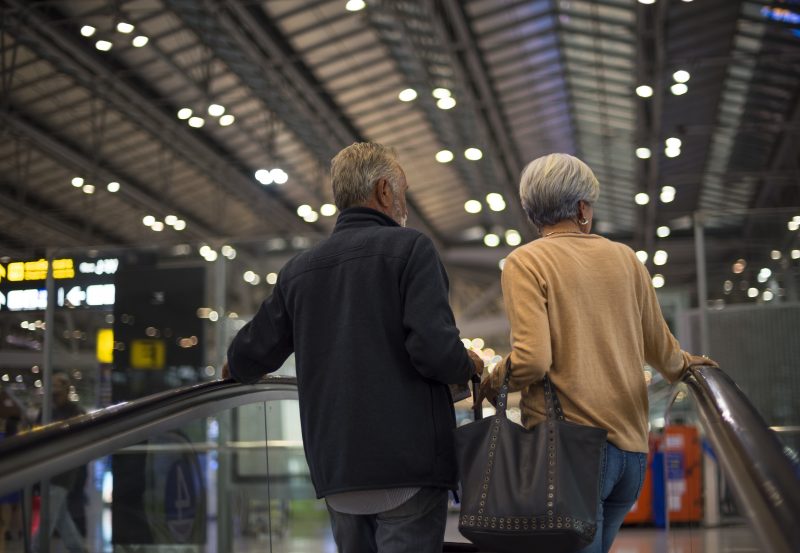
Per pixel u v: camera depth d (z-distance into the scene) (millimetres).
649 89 12734
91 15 11711
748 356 8375
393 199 2445
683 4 12336
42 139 14477
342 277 2303
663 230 15445
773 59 12836
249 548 4863
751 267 8422
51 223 17516
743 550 1379
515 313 2299
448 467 2248
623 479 2281
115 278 8930
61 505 2881
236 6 11930
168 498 4375
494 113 15383
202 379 8781
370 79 14570
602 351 2301
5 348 8773
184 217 18922
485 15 12781
